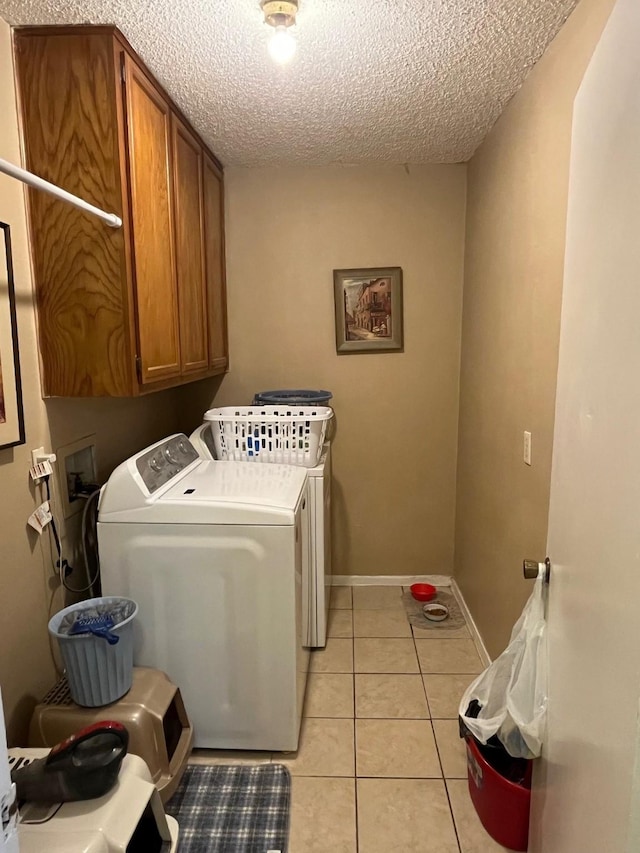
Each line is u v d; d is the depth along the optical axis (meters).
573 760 1.01
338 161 2.76
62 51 1.55
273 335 2.98
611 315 0.86
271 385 3.02
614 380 0.84
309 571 2.42
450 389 2.99
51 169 1.60
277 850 1.53
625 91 0.81
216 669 1.85
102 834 1.07
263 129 2.31
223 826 1.61
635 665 0.73
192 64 1.75
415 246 2.88
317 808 1.68
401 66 1.78
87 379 1.67
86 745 1.15
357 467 3.08
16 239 1.56
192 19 1.50
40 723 1.53
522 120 1.90
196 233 2.34
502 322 2.15
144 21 1.51
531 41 1.63
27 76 1.57
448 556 3.15
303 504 2.13
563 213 1.54
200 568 1.80
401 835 1.59
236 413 2.64
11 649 1.52
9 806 0.64
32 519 1.61
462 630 2.71
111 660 1.54
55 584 1.75
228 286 2.95
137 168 1.68
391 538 3.15
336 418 3.04
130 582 1.83
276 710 1.86
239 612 1.81
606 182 0.89
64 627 1.58
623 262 0.81
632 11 0.78
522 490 1.90
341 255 2.90
